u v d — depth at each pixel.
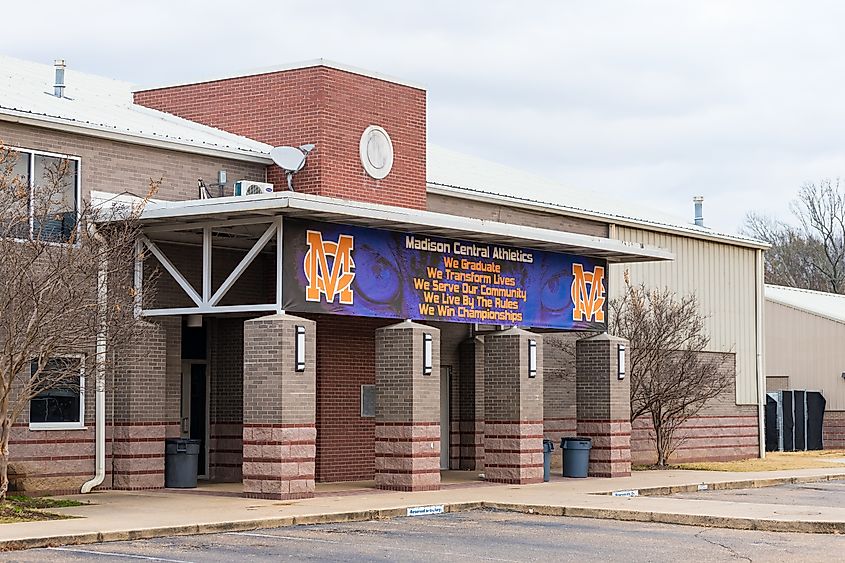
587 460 29.66
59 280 19.91
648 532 19.45
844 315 50.53
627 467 30.06
